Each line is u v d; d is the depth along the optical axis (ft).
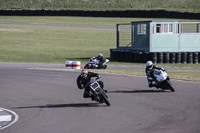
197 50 381.60
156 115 110.11
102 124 98.68
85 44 575.79
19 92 171.22
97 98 128.88
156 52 353.72
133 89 172.24
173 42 376.07
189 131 87.81
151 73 165.37
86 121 103.45
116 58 398.42
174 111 115.96
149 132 87.97
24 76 238.68
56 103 139.23
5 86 193.06
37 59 428.97
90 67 294.05
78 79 130.72
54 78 224.53
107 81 203.82
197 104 128.06
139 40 395.14
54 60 418.51
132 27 408.46
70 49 527.81
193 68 300.40
